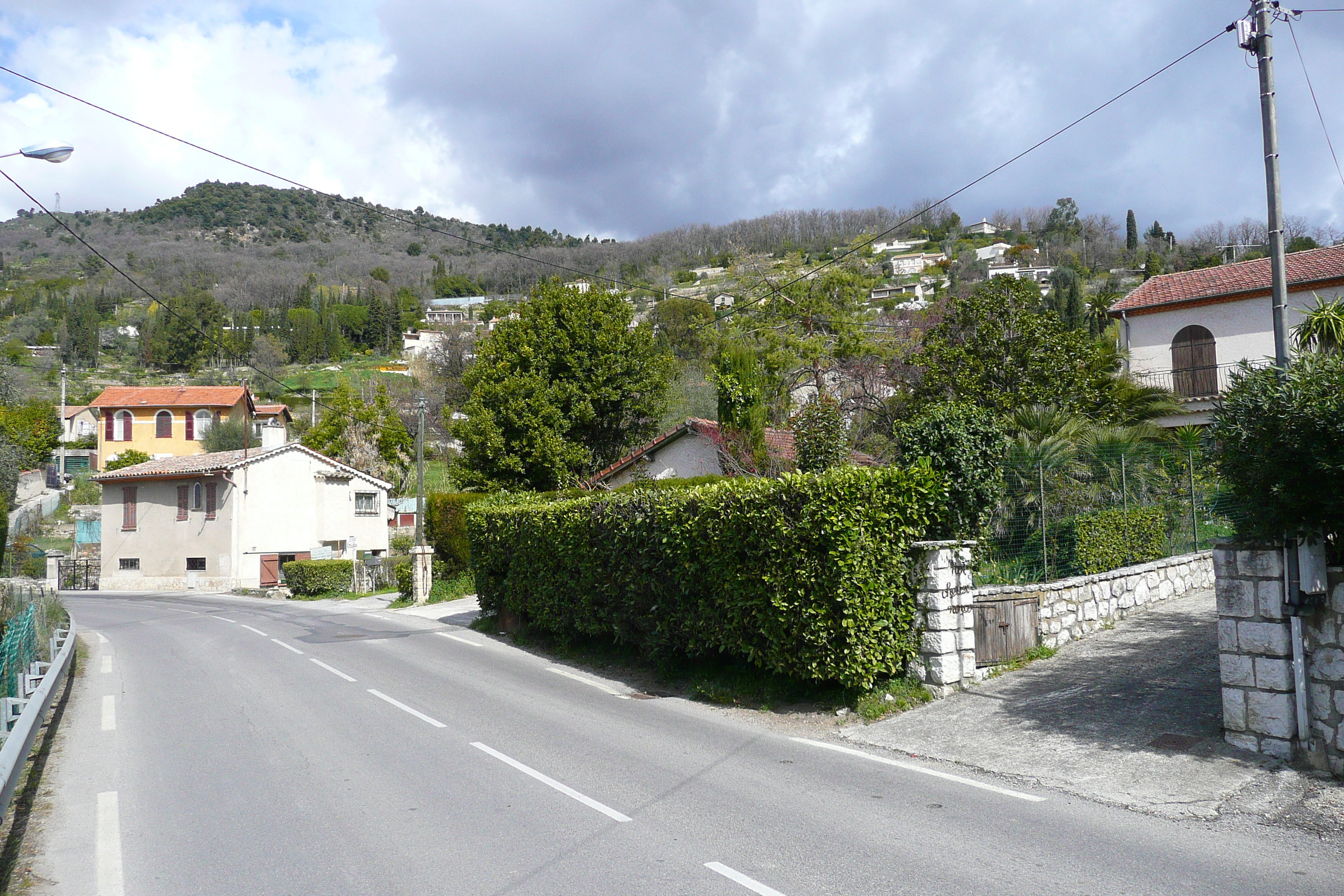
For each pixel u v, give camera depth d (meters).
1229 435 7.07
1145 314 29.11
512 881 5.28
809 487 9.60
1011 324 21.77
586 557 14.05
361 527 42.91
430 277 161.00
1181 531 15.02
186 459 42.44
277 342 107.94
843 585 9.39
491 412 30.23
